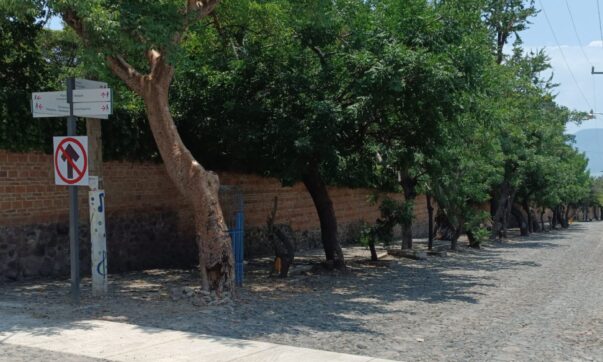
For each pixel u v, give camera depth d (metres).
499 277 17.97
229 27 17.36
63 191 15.66
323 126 15.75
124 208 17.20
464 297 13.93
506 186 37.81
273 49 17.11
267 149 17.34
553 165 40.09
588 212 110.06
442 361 8.05
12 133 14.23
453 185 26.20
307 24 16.22
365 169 20.41
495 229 38.31
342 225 30.12
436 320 11.09
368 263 21.19
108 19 11.05
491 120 20.84
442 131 18.00
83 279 14.98
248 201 22.59
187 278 15.69
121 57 12.91
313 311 11.62
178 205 18.94
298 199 26.08
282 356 8.00
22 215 14.69
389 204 21.02
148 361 7.74
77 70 15.70
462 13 16.48
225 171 21.17
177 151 12.24
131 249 17.38
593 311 12.21
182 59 13.54
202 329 9.59
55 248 15.44
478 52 16.19
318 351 8.30
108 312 10.78
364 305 12.53
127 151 17.06
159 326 9.76
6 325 9.67
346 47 16.75
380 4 16.70
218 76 17.08
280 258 16.41
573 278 17.84
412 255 23.28
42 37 20.20
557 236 45.34
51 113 11.59
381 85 14.89
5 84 15.27
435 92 15.03
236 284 14.45
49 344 8.52
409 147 18.42
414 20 15.86
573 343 9.27
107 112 11.19
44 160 15.22
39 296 12.38
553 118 38.91
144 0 11.84
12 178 14.48
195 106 17.53
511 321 11.07
